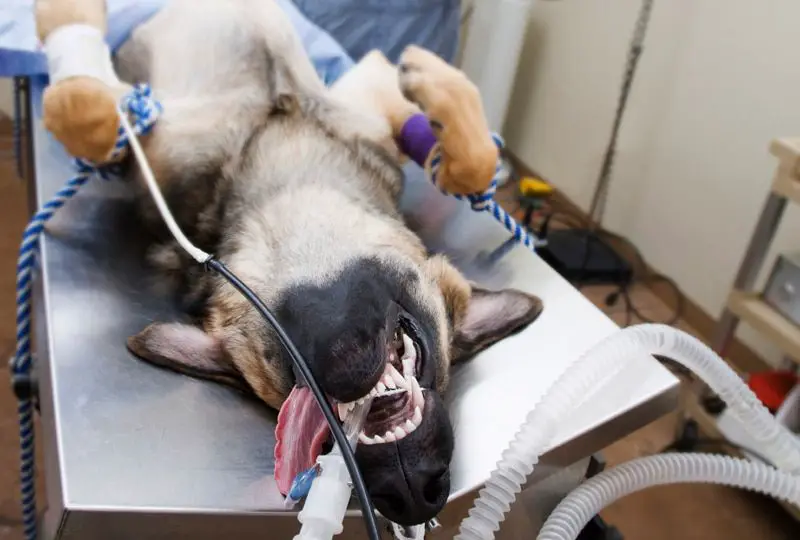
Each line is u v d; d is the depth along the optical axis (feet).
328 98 2.69
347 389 1.68
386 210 2.44
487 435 2.02
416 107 2.72
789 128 4.95
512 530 2.31
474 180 2.47
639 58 6.15
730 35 5.27
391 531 1.78
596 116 6.76
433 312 2.03
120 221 2.56
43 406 2.12
